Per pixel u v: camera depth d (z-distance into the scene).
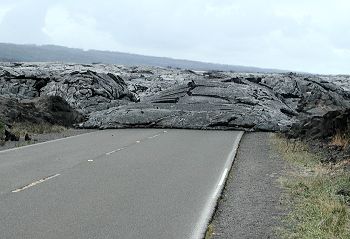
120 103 41.22
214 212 8.91
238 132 28.28
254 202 9.89
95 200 9.70
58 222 7.97
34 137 23.22
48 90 43.03
